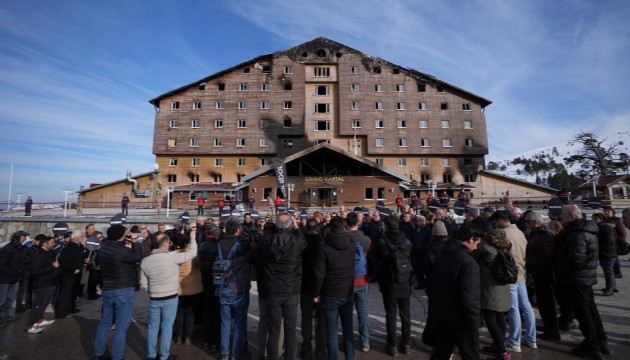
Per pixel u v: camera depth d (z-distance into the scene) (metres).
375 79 50.88
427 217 9.86
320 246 4.59
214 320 5.58
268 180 36.06
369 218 10.46
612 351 4.77
